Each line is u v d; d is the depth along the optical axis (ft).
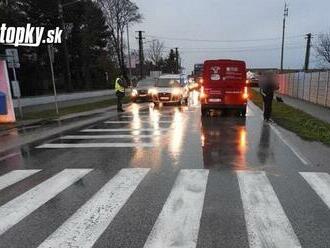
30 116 70.85
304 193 22.16
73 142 41.14
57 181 25.50
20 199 21.98
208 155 32.83
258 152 34.04
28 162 31.86
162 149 35.78
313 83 96.99
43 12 160.25
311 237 16.20
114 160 31.48
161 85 95.86
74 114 74.95
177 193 22.26
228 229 17.04
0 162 32.37
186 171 27.35
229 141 39.86
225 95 65.87
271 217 18.43
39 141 42.91
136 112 75.61
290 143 38.63
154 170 27.86
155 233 16.76
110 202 20.98
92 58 196.34
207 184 24.02
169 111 76.28
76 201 21.33
